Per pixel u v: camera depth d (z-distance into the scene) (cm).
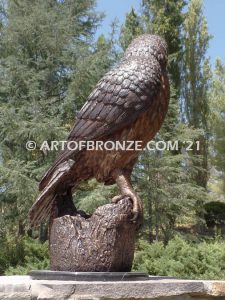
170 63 2094
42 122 1431
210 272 898
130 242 443
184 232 1652
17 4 1652
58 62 1611
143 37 488
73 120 1587
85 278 407
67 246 437
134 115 447
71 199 484
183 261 920
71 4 1698
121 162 459
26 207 1399
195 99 2286
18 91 1555
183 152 1841
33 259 1009
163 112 473
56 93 1634
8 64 1525
